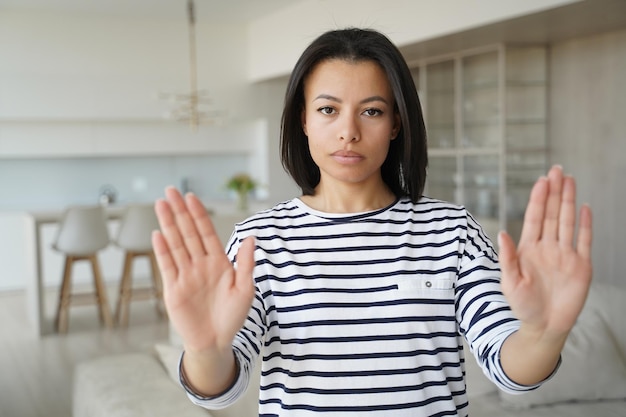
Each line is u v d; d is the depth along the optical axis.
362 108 1.16
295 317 1.15
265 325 1.16
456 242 1.20
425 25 5.25
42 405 4.11
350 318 1.14
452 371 1.16
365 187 1.23
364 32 1.18
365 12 5.97
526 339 0.97
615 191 5.25
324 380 1.12
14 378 4.61
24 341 5.52
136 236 5.92
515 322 1.07
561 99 5.66
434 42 5.48
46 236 7.63
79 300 5.87
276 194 8.60
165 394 2.63
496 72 5.62
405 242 1.19
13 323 6.14
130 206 5.94
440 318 1.16
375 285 1.16
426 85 6.51
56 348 5.31
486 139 5.80
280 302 1.16
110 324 5.90
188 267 0.95
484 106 5.80
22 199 8.07
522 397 2.76
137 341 5.46
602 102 5.30
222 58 8.29
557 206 0.94
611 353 2.89
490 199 5.77
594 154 5.41
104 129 7.95
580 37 5.41
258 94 8.48
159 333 5.68
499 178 5.66
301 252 1.19
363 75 1.15
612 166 5.26
